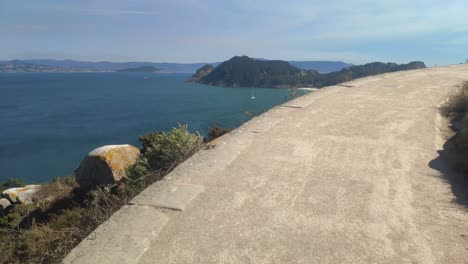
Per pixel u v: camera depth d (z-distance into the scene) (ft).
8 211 31.99
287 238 9.80
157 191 12.70
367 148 16.46
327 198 11.97
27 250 16.17
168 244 9.66
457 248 9.25
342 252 9.15
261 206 11.55
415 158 15.25
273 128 19.65
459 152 15.52
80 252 9.41
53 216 22.59
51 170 100.48
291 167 14.60
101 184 24.70
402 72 40.68
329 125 19.99
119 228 10.39
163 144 19.54
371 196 12.05
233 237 9.91
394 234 9.89
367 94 27.94
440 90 29.17
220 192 12.56
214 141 18.22
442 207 11.30
